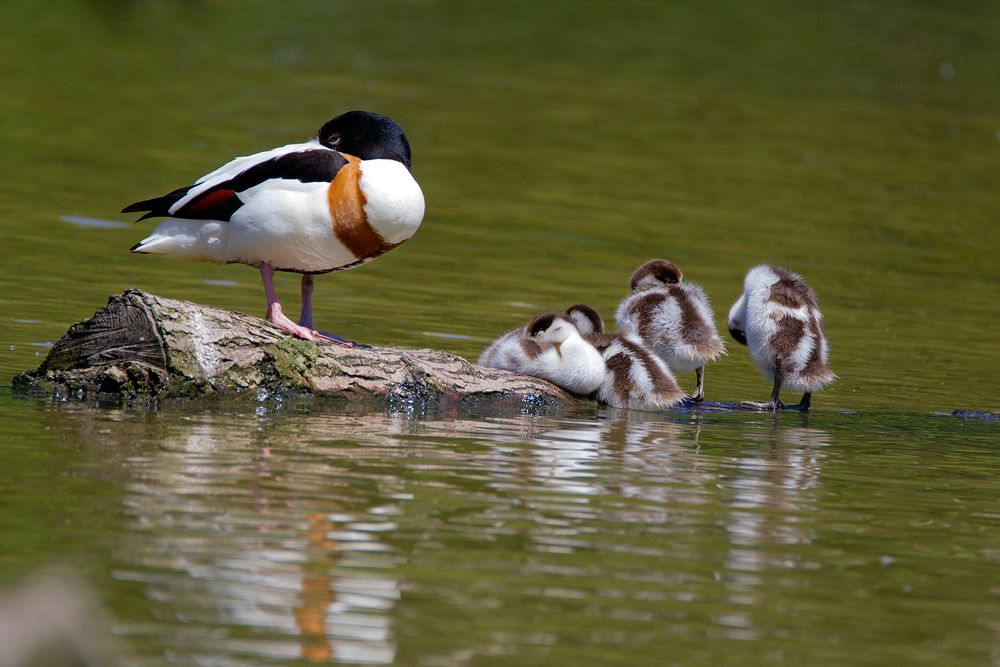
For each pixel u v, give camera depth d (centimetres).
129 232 2194
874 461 1215
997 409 1518
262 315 1747
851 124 3988
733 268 2356
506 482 1055
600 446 1212
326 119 3422
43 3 4884
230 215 1276
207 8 5122
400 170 1283
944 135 3928
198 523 901
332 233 1270
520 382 1406
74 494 947
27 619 489
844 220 2872
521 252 2345
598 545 912
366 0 5597
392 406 1327
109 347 1265
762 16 5831
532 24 5309
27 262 1917
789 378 1459
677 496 1047
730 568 884
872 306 2166
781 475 1137
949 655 766
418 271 2133
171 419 1191
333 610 774
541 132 3534
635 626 779
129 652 706
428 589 813
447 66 4400
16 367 1345
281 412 1255
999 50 5441
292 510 943
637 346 1444
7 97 3369
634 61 4728
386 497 990
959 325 2067
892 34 5622
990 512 1052
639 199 2898
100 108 3344
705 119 3888
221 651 715
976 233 2855
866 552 934
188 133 3127
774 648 761
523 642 750
